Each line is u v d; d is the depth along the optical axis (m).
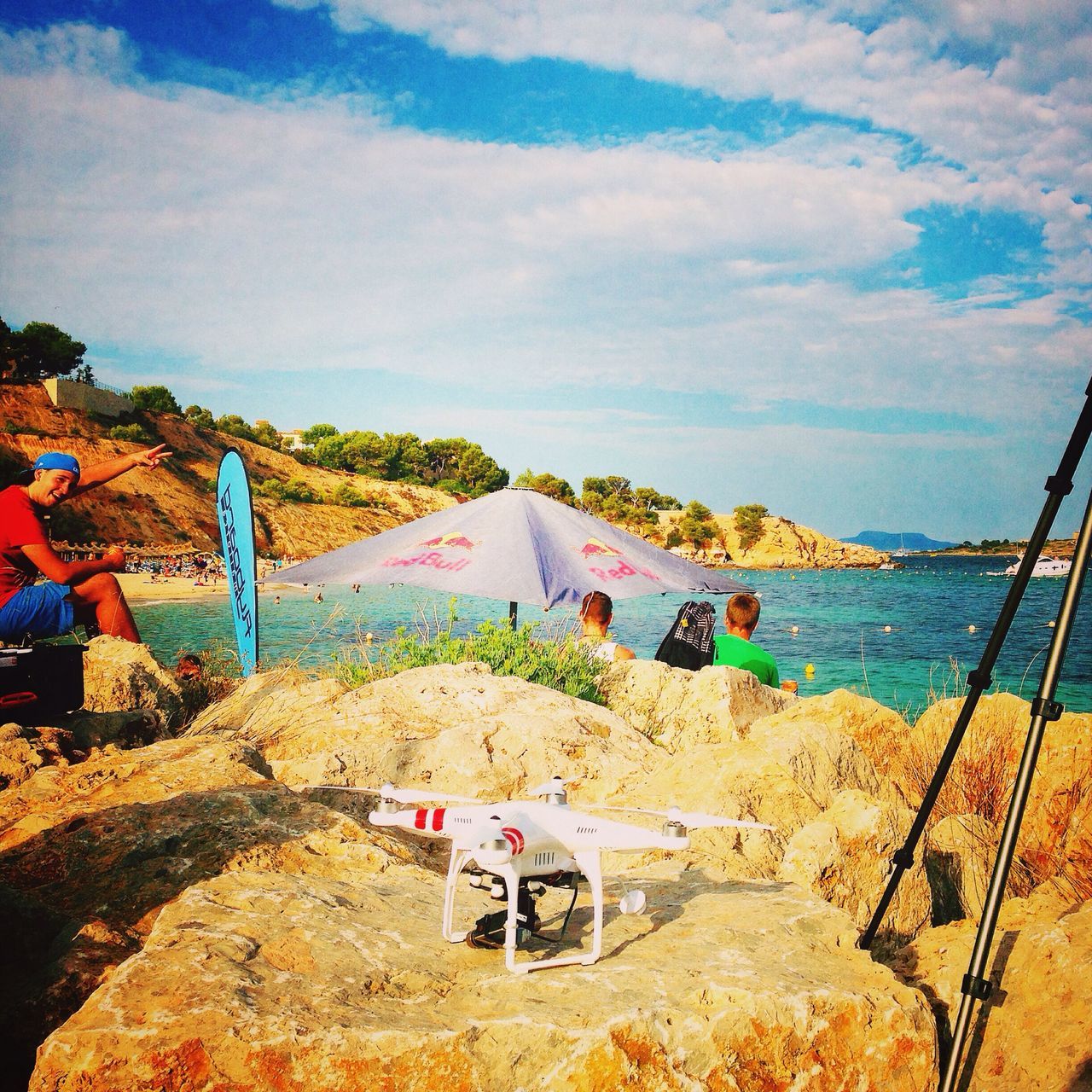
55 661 5.98
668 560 10.81
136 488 103.69
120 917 3.29
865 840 4.11
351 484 146.50
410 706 6.68
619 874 3.90
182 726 7.32
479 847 2.47
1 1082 2.77
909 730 6.74
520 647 8.31
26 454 98.75
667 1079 2.33
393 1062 2.24
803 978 2.66
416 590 60.09
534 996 2.51
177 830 3.71
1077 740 5.50
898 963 3.63
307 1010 2.37
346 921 2.98
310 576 10.38
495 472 182.38
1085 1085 2.62
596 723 6.59
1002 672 28.02
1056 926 3.19
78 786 4.39
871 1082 2.57
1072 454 3.10
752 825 2.69
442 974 2.69
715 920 3.13
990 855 4.95
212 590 63.81
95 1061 2.17
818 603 82.19
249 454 140.75
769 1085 2.44
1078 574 2.90
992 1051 2.92
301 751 6.16
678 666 8.70
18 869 3.58
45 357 121.69
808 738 5.20
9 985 3.08
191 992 2.39
